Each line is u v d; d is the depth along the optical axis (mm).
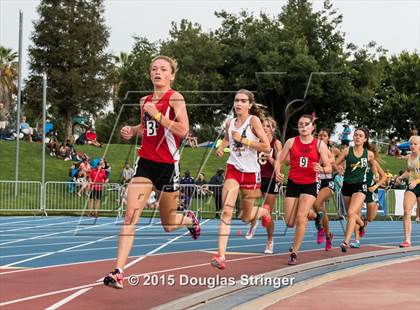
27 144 36500
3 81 60719
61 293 7141
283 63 41031
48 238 14664
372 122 60344
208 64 42875
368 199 13086
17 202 23688
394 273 9070
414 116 59281
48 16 46406
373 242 14750
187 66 43156
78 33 46500
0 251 11844
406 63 60969
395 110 59219
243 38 43719
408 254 11703
